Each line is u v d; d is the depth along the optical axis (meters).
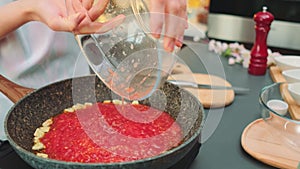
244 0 1.94
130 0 0.73
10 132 0.71
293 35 1.94
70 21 0.73
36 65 1.14
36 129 0.81
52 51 1.16
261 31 1.22
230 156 0.80
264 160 0.78
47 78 1.17
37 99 0.84
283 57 1.28
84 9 0.74
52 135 0.79
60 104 0.89
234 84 1.19
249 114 1.00
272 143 0.84
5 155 0.75
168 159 0.61
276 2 1.89
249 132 0.89
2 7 0.95
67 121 0.85
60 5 0.83
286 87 1.06
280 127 0.86
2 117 1.01
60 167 0.59
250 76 1.25
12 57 1.11
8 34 1.04
